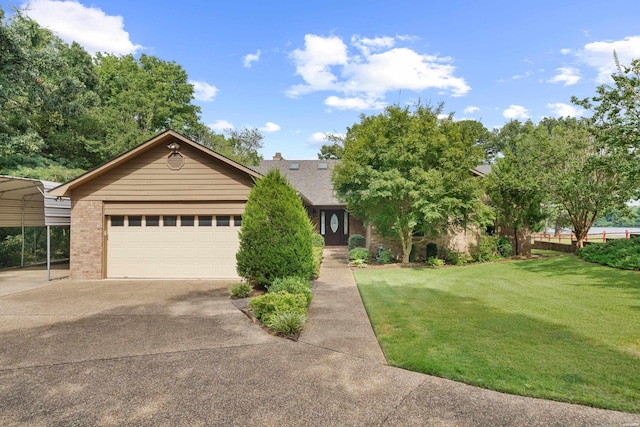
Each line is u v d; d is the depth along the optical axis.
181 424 3.11
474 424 3.02
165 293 8.78
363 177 12.48
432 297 7.93
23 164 17.61
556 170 13.61
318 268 11.91
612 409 3.18
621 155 10.41
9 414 3.29
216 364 4.38
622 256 10.62
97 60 27.27
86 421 3.17
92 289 9.34
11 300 8.08
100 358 4.61
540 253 15.98
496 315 6.33
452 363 4.20
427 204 11.41
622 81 10.10
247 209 8.87
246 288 8.30
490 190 14.23
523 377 3.80
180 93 29.39
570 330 5.38
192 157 11.16
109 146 20.39
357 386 3.74
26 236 16.95
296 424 3.08
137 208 11.15
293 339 5.26
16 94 16.22
